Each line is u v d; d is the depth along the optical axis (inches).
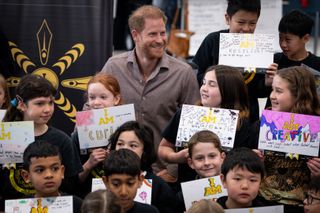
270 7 316.5
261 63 250.1
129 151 206.4
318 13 438.0
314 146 221.6
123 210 199.2
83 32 279.1
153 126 256.4
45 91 221.1
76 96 279.3
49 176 201.9
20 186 218.4
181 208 224.5
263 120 224.7
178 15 432.8
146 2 426.0
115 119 232.5
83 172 228.5
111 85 240.1
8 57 279.1
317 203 213.8
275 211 199.5
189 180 238.2
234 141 231.1
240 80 235.6
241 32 259.8
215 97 233.9
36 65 279.6
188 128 231.5
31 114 220.2
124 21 440.1
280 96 230.5
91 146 231.8
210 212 179.8
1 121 225.3
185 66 259.6
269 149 223.1
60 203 198.4
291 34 262.5
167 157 233.6
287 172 223.5
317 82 251.4
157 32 250.5
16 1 278.5
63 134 226.7
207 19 396.5
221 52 252.5
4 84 247.9
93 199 177.9
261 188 223.0
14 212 196.7
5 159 217.0
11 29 278.8
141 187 220.1
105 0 278.5
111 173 200.8
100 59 279.4
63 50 279.3
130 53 260.8
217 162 220.2
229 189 203.6
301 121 222.4
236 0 259.3
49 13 278.8
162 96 256.1
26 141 216.8
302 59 266.8
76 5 278.5
